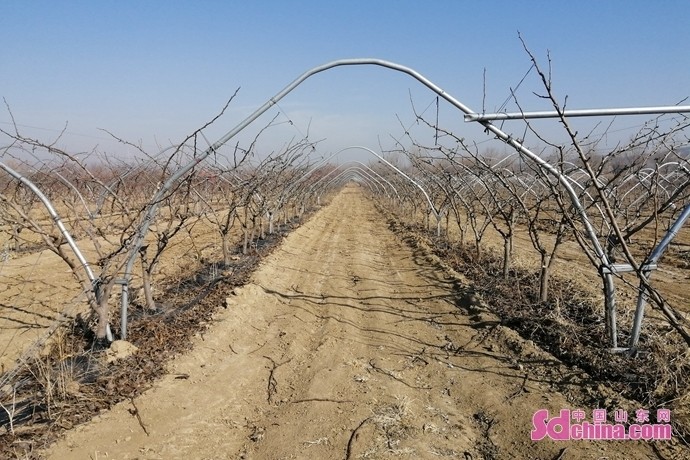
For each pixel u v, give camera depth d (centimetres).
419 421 455
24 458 361
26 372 513
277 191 1584
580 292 778
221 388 517
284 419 460
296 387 531
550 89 357
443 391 524
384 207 3241
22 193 1255
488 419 464
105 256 589
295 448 410
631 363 510
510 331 643
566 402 473
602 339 570
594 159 800
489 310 737
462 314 764
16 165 857
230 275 945
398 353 626
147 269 703
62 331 614
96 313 620
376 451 402
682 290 920
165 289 848
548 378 522
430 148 831
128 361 529
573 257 1275
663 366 467
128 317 675
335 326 726
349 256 1337
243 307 757
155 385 489
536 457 399
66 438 390
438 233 1529
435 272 1059
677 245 1391
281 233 1662
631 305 729
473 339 657
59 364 519
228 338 650
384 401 491
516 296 786
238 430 448
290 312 787
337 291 941
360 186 8388
